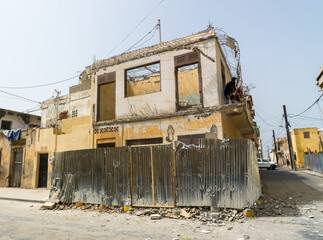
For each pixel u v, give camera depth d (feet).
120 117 42.14
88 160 29.12
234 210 21.38
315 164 79.36
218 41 37.11
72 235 16.81
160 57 39.88
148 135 38.45
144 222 20.97
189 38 38.17
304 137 115.85
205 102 35.27
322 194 31.45
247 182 21.70
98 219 22.59
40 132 51.90
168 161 24.50
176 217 22.04
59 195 30.45
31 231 18.04
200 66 36.45
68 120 51.19
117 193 26.55
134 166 26.03
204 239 15.64
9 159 55.93
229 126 38.91
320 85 38.88
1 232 17.75
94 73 46.83
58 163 31.55
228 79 45.88
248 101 54.95
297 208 23.81
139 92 48.14
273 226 18.08
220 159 22.79
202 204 22.67
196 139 34.40
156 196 24.56
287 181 48.57
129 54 43.37
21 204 33.47
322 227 17.60
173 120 36.73
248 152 22.34
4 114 80.18
